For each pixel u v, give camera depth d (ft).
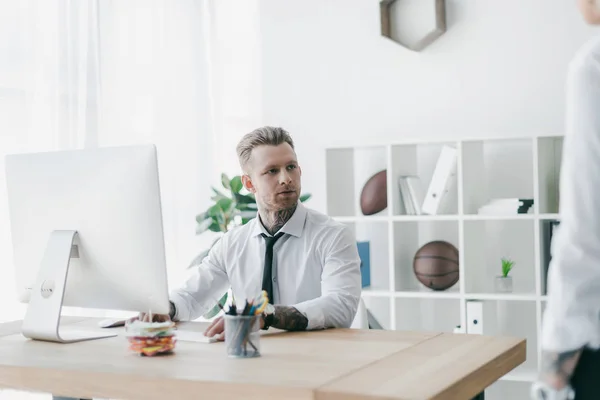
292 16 14.35
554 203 12.12
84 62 11.35
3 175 10.18
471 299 12.13
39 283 6.79
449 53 13.15
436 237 13.25
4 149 10.23
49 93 10.84
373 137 13.71
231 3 14.80
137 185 6.29
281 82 14.44
